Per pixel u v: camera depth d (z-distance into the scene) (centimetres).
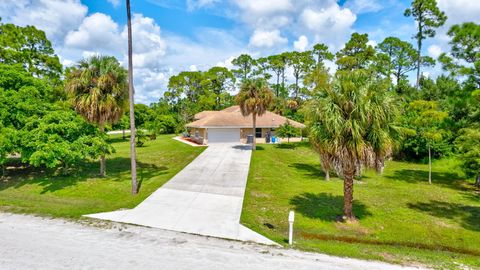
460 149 1526
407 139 2316
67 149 1296
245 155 2325
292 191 1373
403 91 3519
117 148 2736
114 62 1476
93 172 1662
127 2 1162
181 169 1748
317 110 921
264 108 2467
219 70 6328
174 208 1028
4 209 941
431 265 649
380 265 633
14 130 1291
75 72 1432
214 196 1207
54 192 1241
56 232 757
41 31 2812
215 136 3061
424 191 1492
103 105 1405
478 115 1335
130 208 1008
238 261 626
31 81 1609
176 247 695
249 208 1090
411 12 3725
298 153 2586
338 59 4209
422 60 3819
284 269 593
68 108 1666
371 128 898
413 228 973
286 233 884
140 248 678
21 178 1502
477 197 1387
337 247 737
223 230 841
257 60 6266
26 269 559
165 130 4606
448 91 1118
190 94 6494
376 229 954
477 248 835
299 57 5731
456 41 998
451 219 1073
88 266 576
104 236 746
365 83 923
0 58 2428
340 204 1203
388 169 2142
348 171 969
